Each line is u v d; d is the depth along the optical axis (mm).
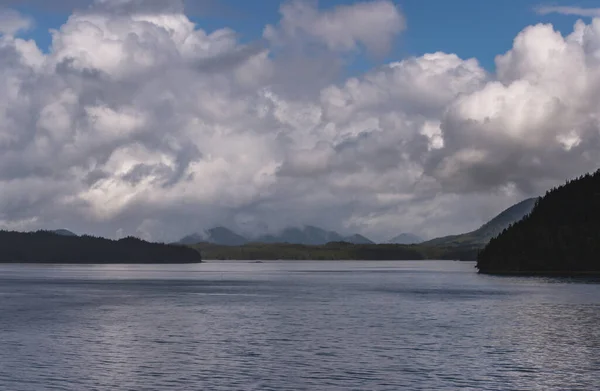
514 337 79750
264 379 55188
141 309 122312
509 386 52688
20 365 61156
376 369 59312
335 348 71312
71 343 75438
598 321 97625
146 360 63844
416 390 51406
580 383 53719
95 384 53344
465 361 63250
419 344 74062
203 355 66750
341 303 137625
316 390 51500
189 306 129875
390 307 125688
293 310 119562
